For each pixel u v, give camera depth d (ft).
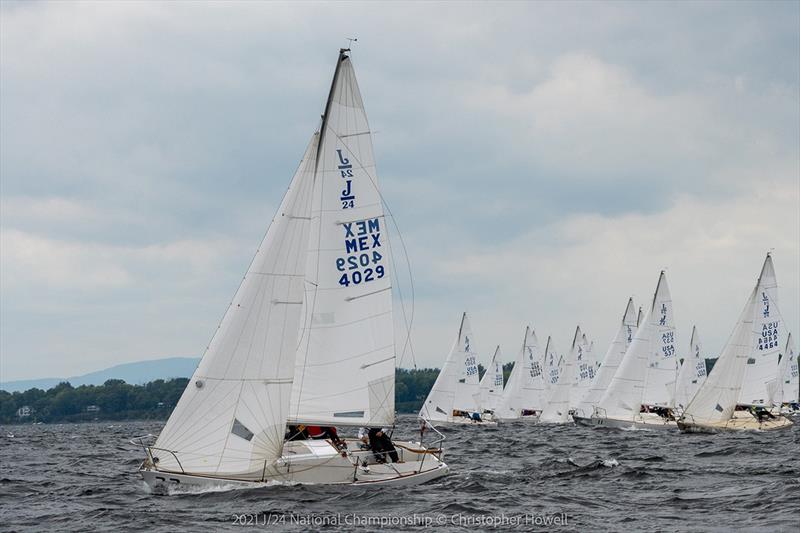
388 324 372.58
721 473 438.81
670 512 321.32
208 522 291.38
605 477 423.23
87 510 323.16
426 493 351.87
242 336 343.67
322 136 364.58
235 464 341.21
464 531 284.20
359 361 366.22
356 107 368.68
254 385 342.85
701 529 286.87
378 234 372.17
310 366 360.28
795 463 473.67
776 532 279.28
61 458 647.56
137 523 292.20
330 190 364.17
